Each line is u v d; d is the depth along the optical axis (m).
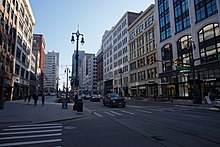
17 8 46.94
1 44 35.25
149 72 57.00
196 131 9.03
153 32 55.59
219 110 20.12
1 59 35.81
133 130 9.51
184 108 23.61
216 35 33.41
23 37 54.97
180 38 43.19
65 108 22.56
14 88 45.88
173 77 44.72
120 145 6.69
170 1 47.09
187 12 41.16
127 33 74.88
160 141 7.19
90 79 162.12
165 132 8.88
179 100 39.34
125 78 76.31
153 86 54.22
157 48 52.03
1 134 8.83
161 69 49.81
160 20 51.72
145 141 7.23
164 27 49.69
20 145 6.88
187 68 31.06
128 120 13.19
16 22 46.38
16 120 13.07
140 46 63.53
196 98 29.73
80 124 11.71
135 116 15.48
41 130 9.77
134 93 66.88
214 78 32.88
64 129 10.00
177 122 11.99
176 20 44.94
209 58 34.66
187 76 39.88
